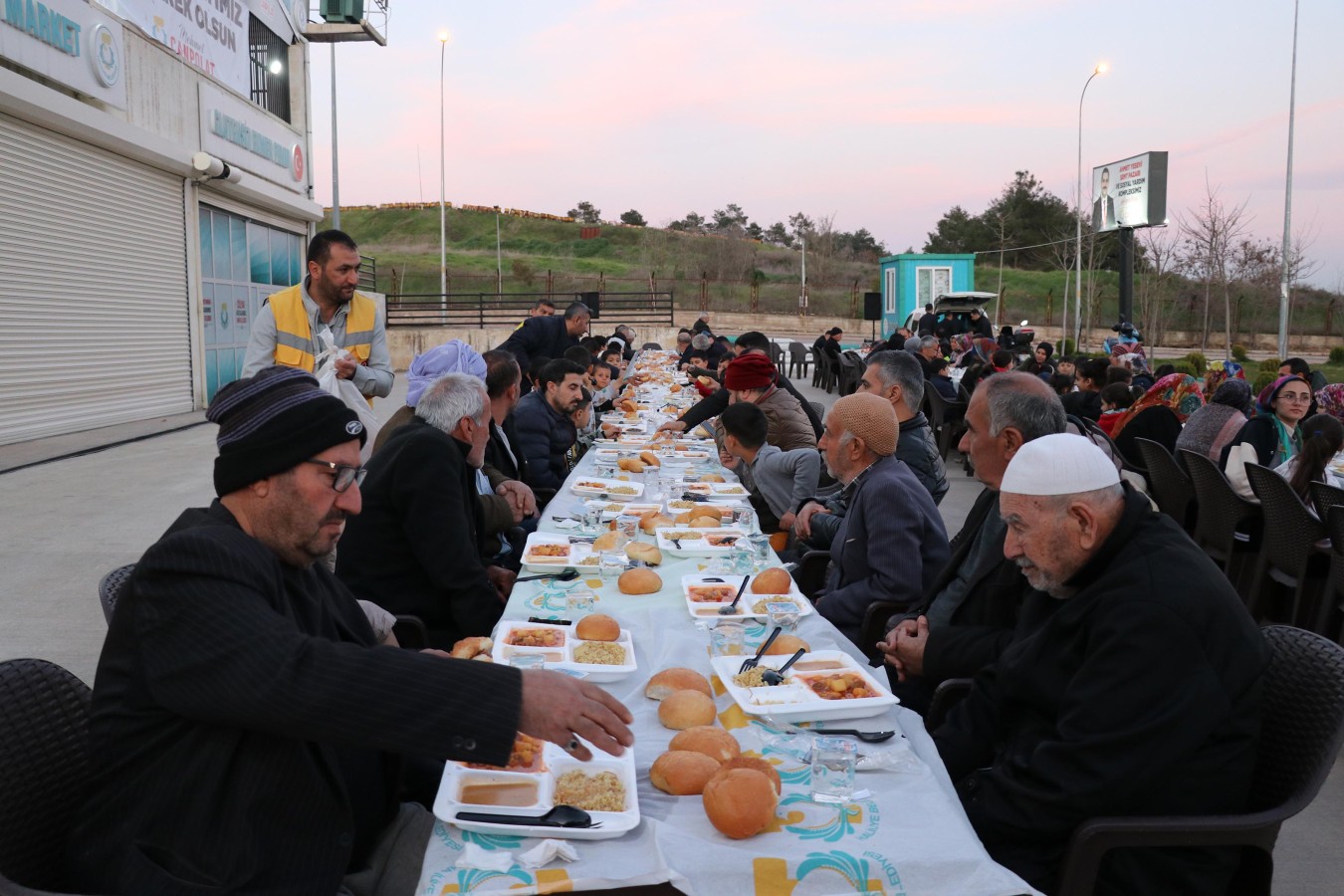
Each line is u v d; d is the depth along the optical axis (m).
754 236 81.88
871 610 3.29
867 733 2.04
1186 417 7.52
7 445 10.62
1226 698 1.77
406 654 1.49
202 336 15.13
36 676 1.73
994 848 1.91
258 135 16.83
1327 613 4.30
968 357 15.60
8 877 1.57
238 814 1.49
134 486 8.48
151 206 13.59
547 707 1.47
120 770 1.52
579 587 3.11
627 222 85.12
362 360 4.75
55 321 11.39
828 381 20.39
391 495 3.19
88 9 11.29
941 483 4.14
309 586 1.80
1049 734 2.02
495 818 1.64
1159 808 1.80
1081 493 1.95
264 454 1.57
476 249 67.00
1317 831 3.20
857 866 1.52
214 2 15.11
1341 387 7.14
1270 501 4.68
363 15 19.17
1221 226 30.52
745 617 2.70
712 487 4.88
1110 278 50.47
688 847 1.56
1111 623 1.84
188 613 1.44
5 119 10.29
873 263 70.06
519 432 5.77
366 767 1.88
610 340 12.79
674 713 2.04
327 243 4.38
